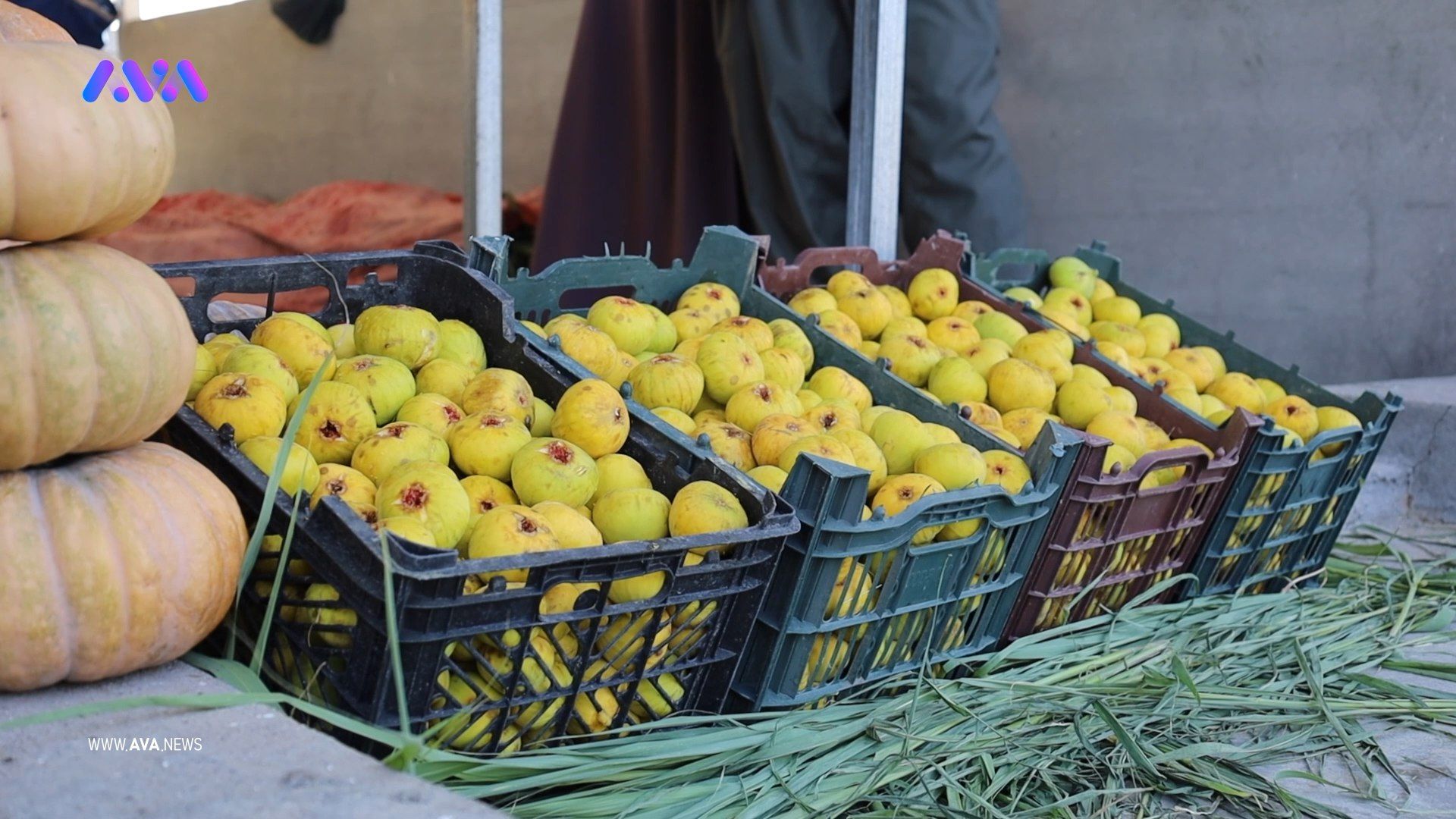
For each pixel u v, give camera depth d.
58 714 1.67
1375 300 5.96
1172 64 6.32
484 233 5.21
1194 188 6.34
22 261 1.82
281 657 2.07
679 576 2.13
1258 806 2.48
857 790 2.27
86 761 1.58
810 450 2.71
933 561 2.67
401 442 2.39
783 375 3.23
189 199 9.46
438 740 2.01
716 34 5.91
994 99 5.60
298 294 7.03
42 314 1.78
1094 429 3.44
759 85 5.72
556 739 2.12
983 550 2.78
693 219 6.29
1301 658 3.06
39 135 1.76
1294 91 6.02
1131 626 3.19
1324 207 6.02
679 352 3.28
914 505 2.55
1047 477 2.89
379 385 2.58
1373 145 5.87
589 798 2.08
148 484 1.90
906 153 5.58
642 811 2.08
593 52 6.56
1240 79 6.16
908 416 3.08
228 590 1.96
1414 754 2.82
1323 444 3.83
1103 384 3.71
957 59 5.38
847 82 5.55
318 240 8.13
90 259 1.88
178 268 2.69
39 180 1.77
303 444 2.44
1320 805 2.48
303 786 1.55
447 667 1.91
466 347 2.82
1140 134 6.45
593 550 1.97
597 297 6.57
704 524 2.28
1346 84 5.90
